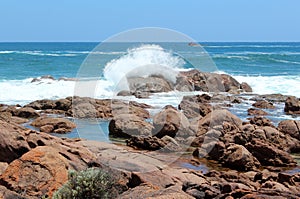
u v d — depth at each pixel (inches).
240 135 521.0
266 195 259.6
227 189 305.9
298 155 536.1
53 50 3201.3
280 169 468.4
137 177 291.7
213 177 386.9
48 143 364.8
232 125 573.3
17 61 1825.8
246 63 1862.7
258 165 472.4
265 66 1787.6
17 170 303.7
